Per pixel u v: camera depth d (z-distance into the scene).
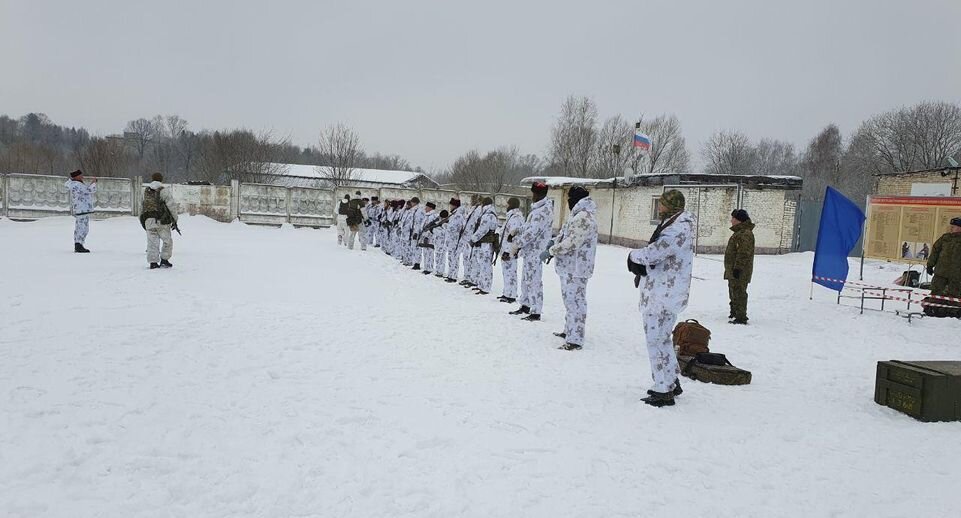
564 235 7.57
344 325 8.48
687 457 4.41
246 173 47.72
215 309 9.01
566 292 7.70
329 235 28.27
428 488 3.76
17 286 9.90
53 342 6.62
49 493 3.47
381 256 19.91
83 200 14.96
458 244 14.65
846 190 50.25
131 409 4.79
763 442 4.77
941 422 5.37
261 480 3.77
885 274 17.53
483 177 54.97
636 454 4.43
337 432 4.58
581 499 3.71
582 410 5.32
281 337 7.54
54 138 99.50
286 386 5.63
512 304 11.49
